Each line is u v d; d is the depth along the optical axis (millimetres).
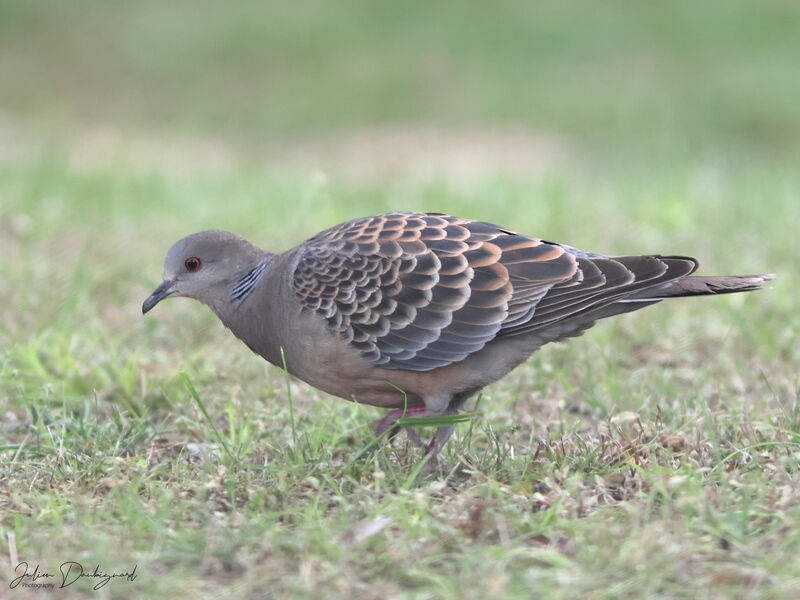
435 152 31844
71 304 13023
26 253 15688
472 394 9469
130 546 7121
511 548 6977
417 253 8984
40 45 43031
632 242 16531
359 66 39906
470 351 8875
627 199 19625
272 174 24516
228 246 9891
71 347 11898
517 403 10836
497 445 8930
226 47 42000
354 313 8977
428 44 40812
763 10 40844
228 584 6723
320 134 35719
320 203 19234
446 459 9000
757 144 33125
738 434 9266
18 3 45219
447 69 39156
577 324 9086
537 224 17688
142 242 16953
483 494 7754
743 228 17031
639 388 11000
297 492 8227
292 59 41031
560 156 31094
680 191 19828
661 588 6445
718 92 35438
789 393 10594
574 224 17688
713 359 11930
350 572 6605
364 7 43719
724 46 38812
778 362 11609
